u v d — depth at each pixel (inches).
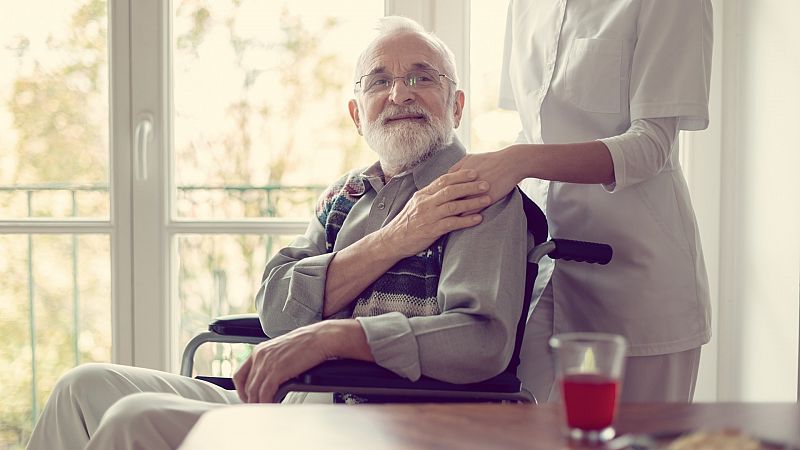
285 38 96.0
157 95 95.1
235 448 31.0
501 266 59.9
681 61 66.3
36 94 97.0
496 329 58.4
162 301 96.2
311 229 73.5
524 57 76.7
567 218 71.9
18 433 100.6
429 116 68.1
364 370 52.7
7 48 96.9
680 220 69.9
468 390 52.8
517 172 62.3
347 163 96.8
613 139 65.2
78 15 96.1
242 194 97.2
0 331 99.3
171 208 96.7
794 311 76.8
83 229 96.7
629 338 69.4
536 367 73.8
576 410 31.8
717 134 90.7
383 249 62.9
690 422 34.3
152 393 53.7
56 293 98.6
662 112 65.8
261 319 67.4
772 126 81.6
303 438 32.1
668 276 68.7
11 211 98.0
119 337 96.7
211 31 96.1
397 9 93.4
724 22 89.5
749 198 87.0
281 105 96.6
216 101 96.7
